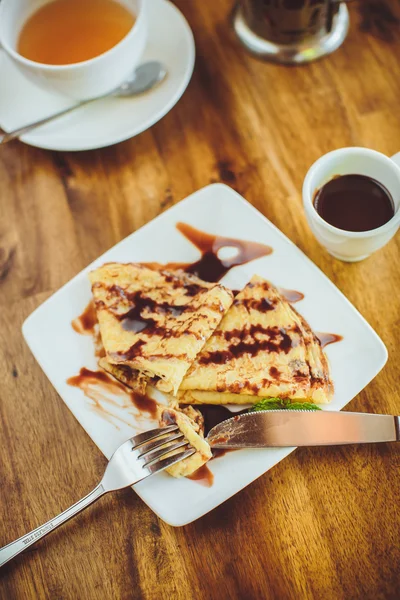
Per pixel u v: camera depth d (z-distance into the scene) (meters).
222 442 0.52
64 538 0.54
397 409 0.55
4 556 0.50
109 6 0.65
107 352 0.55
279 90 0.66
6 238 0.64
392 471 0.53
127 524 0.54
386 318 0.58
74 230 0.64
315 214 0.55
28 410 0.58
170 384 0.53
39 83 0.62
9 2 0.62
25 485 0.56
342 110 0.65
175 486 0.52
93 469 0.56
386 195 0.57
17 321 0.61
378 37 0.67
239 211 0.60
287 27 0.65
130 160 0.66
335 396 0.54
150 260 0.60
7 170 0.66
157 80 0.65
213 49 0.69
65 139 0.63
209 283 0.58
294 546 0.52
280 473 0.54
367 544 0.52
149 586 0.52
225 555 0.53
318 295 0.56
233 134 0.65
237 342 0.55
